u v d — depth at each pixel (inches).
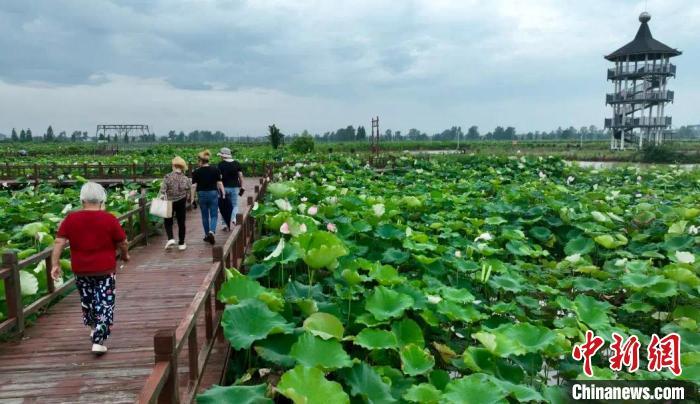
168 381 133.6
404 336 216.1
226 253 238.2
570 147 2815.0
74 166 922.1
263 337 173.3
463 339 262.2
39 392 177.6
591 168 1094.4
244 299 195.0
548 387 181.9
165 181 378.9
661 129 2208.4
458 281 314.3
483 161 1176.2
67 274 304.0
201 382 183.5
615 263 344.8
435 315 242.4
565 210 466.0
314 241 256.2
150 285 303.6
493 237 396.5
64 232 200.2
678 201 641.6
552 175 1059.3
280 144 2081.7
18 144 3617.1
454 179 906.7
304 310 218.7
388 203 465.7
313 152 1678.2
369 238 369.7
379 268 258.1
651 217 469.4
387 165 1128.8
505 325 222.2
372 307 220.4
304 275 293.7
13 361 201.6
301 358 169.3
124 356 205.9
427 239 345.1
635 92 2165.4
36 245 335.6
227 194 430.6
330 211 402.3
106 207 460.4
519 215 495.5
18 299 222.8
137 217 426.6
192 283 307.3
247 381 197.8
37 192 685.9
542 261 397.1
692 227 398.9
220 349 209.9
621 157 1852.9
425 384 167.6
